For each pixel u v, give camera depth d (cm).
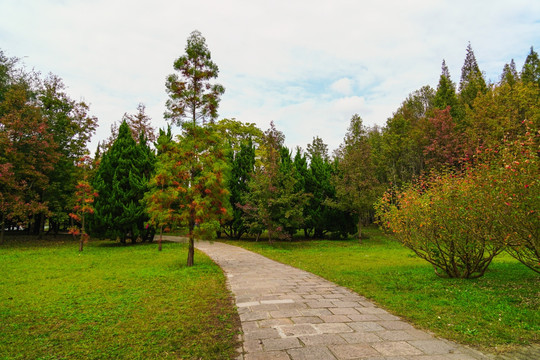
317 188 2695
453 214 807
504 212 638
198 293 746
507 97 2580
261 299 693
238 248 1980
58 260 1403
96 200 2142
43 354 419
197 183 1196
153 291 773
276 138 3597
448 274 929
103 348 435
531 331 471
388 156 3494
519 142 640
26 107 2309
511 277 891
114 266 1216
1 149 2127
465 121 3034
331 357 388
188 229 1234
